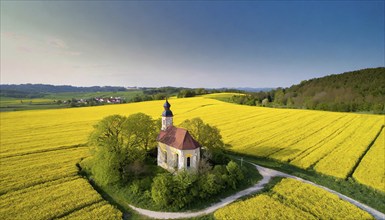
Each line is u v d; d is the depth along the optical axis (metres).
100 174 40.25
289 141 66.56
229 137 70.88
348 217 31.31
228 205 34.34
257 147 62.00
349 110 122.31
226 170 42.44
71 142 65.06
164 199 34.19
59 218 31.44
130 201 36.19
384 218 32.66
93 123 87.38
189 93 183.38
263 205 33.88
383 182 42.06
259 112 109.00
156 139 48.66
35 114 105.44
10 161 51.41
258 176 45.00
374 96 123.06
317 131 76.56
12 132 74.81
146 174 43.81
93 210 32.94
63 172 45.75
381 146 60.97
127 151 44.97
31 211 32.59
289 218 30.95
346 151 57.72
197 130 51.41
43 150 58.69
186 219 31.78
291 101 152.62
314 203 34.94
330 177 45.31
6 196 36.53
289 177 45.09
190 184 36.53
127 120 46.91
